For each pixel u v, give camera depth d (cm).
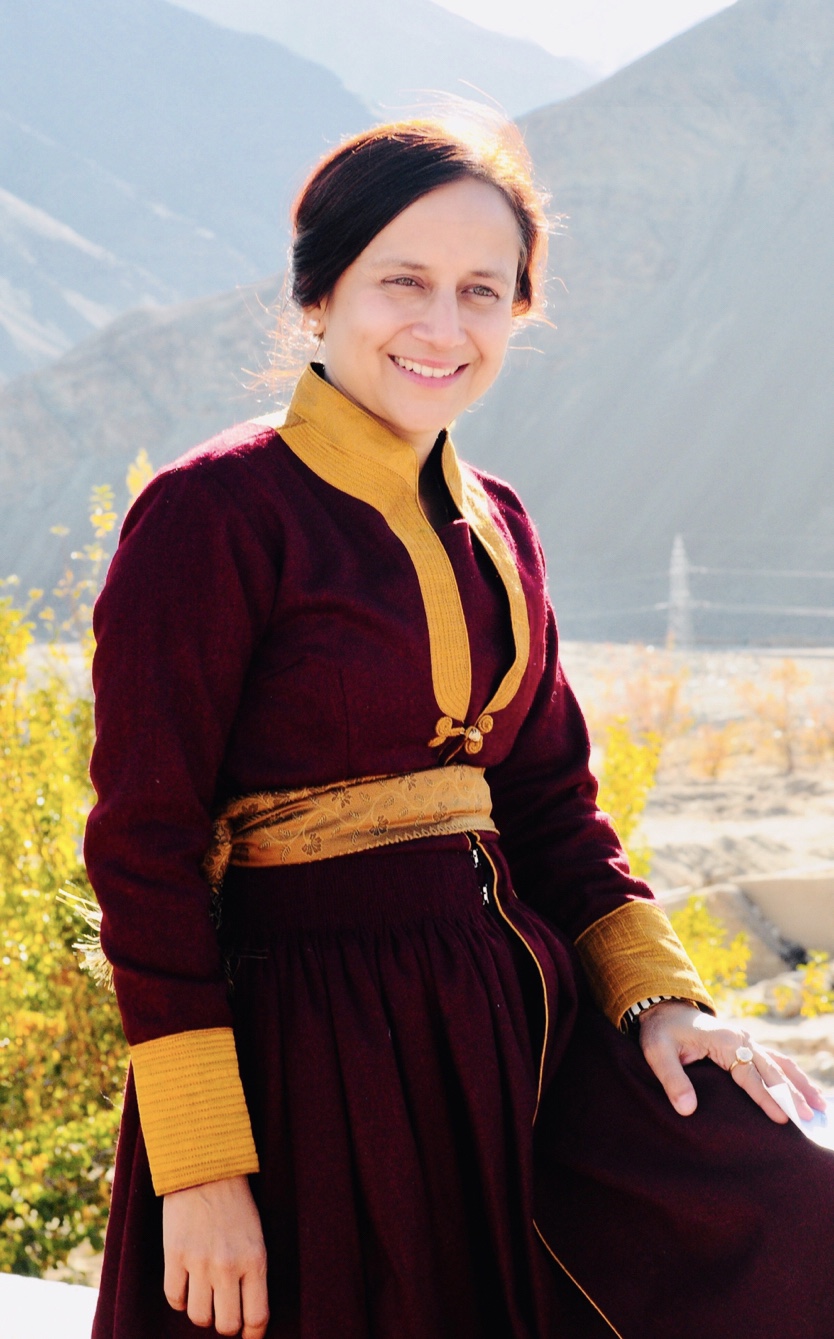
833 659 2691
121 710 153
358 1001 156
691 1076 165
